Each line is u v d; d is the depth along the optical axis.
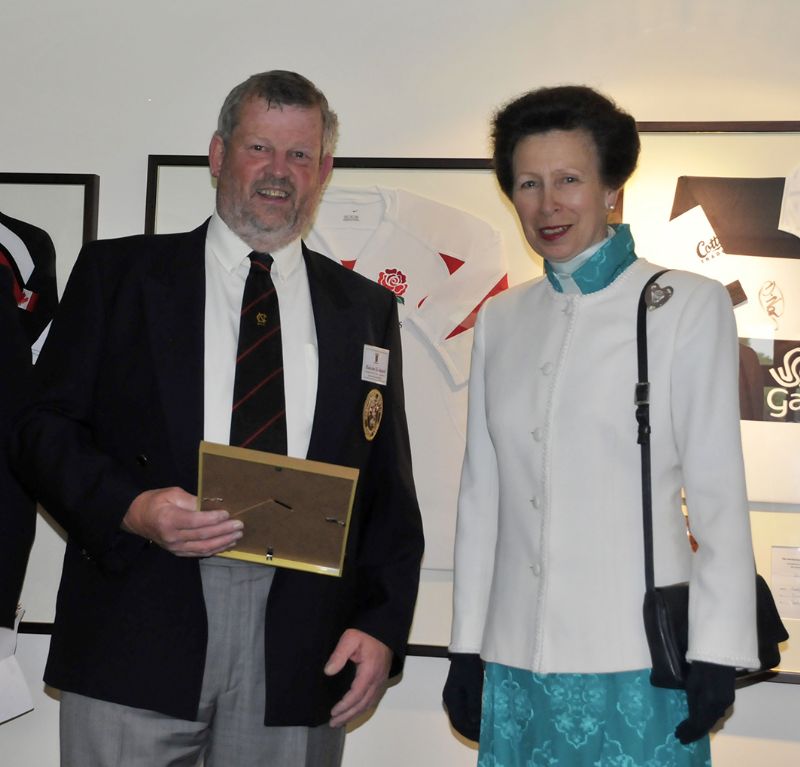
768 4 2.54
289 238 1.95
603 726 1.56
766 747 2.40
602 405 1.62
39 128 2.68
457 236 2.55
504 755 1.66
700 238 2.48
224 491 1.65
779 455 2.42
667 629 1.52
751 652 1.50
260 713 1.79
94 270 1.90
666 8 2.56
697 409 1.58
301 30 2.65
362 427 1.92
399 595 1.91
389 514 1.98
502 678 1.68
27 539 1.88
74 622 1.78
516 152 1.74
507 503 1.71
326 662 1.83
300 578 1.80
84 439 1.79
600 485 1.60
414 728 2.50
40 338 2.59
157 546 1.75
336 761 1.95
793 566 2.40
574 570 1.59
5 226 2.61
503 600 1.68
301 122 1.94
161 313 1.83
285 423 1.83
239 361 1.83
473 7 2.61
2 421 1.85
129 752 1.72
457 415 2.51
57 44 2.70
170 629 1.72
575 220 1.69
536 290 1.82
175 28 2.68
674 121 2.53
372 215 2.57
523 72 2.59
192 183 2.61
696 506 1.58
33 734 2.55
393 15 2.63
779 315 2.45
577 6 2.58
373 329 2.01
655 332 1.63
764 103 2.53
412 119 2.60
